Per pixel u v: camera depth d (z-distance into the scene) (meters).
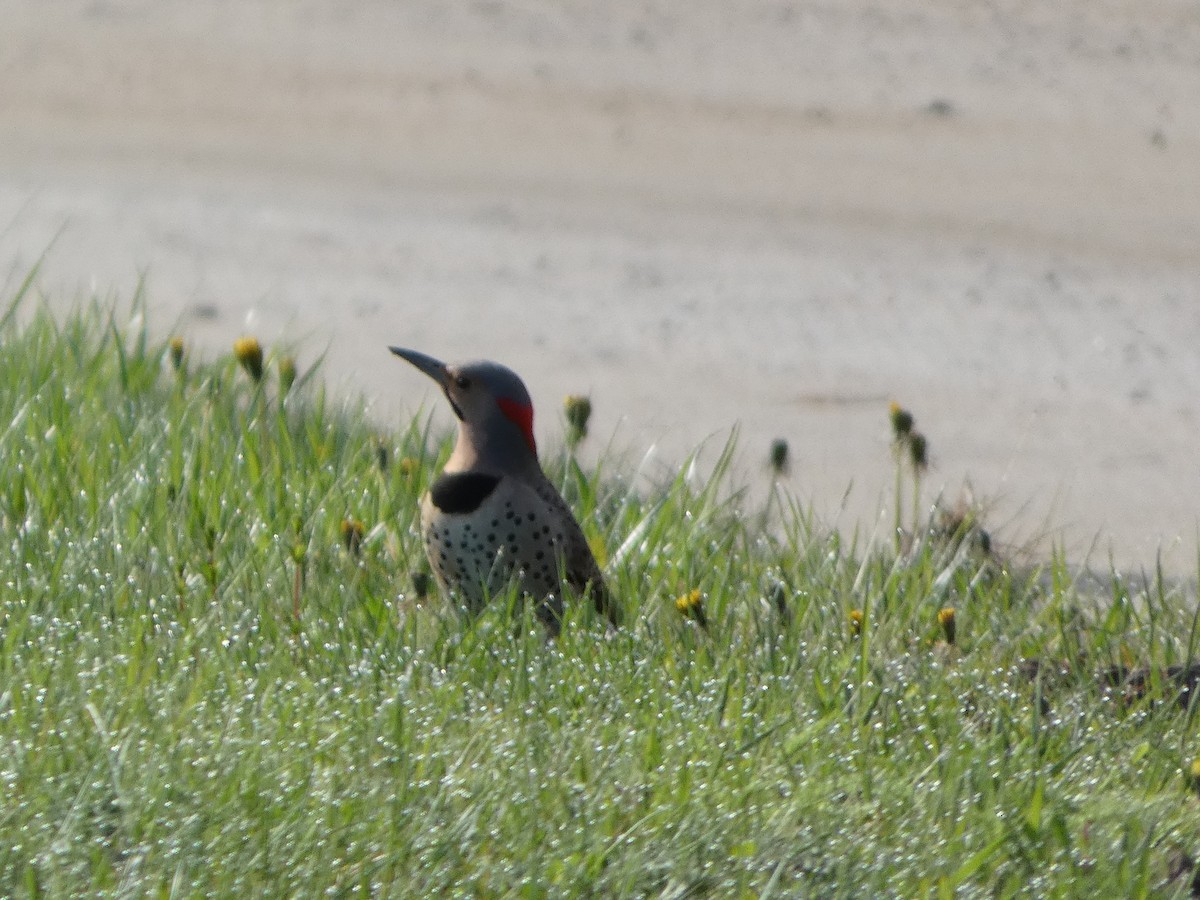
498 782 7.28
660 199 22.75
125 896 6.33
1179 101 26.27
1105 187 23.31
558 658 8.62
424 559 9.84
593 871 6.77
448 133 24.95
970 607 9.95
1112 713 8.68
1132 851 7.12
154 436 11.16
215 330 17.19
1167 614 10.05
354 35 28.20
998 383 16.73
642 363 16.98
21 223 20.67
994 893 7.02
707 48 27.95
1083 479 14.15
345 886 6.64
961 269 20.39
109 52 27.20
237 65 26.94
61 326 15.77
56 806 6.81
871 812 7.39
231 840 6.72
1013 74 27.06
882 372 16.94
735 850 6.95
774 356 17.33
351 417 12.71
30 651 7.98
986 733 8.41
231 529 9.69
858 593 9.94
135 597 8.81
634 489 11.58
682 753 7.63
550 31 28.52
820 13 29.34
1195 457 14.82
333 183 22.91
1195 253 21.16
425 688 8.22
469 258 20.28
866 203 22.67
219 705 7.72
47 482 10.10
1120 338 18.23
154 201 21.84
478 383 9.14
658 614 9.55
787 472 12.38
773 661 8.76
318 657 8.53
